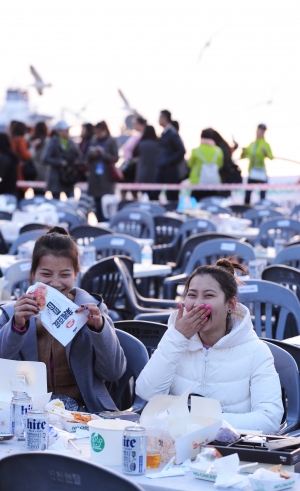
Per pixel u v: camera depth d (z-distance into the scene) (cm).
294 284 750
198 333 422
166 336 416
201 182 1898
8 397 378
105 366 442
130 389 491
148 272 923
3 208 1673
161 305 817
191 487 293
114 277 824
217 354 416
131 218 1402
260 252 1045
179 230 1307
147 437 328
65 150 1892
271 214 1574
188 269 939
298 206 1677
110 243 1004
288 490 290
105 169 1862
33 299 400
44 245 449
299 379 433
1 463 258
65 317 398
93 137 2012
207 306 410
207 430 331
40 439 331
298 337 552
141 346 465
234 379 414
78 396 457
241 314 419
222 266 439
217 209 1648
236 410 413
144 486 297
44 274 447
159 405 346
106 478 242
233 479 293
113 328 457
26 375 373
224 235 1085
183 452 322
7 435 351
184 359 423
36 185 2066
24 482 256
